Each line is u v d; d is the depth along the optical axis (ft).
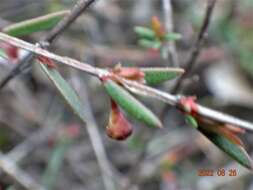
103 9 1.20
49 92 1.21
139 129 1.14
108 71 0.53
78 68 0.53
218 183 1.12
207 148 1.17
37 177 1.12
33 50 0.53
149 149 1.12
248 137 1.21
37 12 1.17
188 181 1.13
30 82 1.22
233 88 1.25
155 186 1.12
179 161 1.17
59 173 1.14
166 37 0.80
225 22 1.24
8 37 0.54
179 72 0.55
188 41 1.22
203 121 0.53
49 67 0.53
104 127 1.20
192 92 1.25
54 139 1.11
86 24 1.18
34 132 1.14
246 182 1.15
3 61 0.67
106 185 1.02
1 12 1.18
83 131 1.17
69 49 1.15
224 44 1.24
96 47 1.16
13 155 1.07
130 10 1.27
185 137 1.18
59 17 0.63
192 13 1.21
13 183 0.92
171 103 0.53
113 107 0.52
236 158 0.53
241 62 1.24
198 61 1.22
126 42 1.25
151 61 1.17
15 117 1.17
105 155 1.09
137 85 0.53
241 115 1.25
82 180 1.14
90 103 1.18
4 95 1.17
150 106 1.10
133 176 0.99
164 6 0.87
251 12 1.24
